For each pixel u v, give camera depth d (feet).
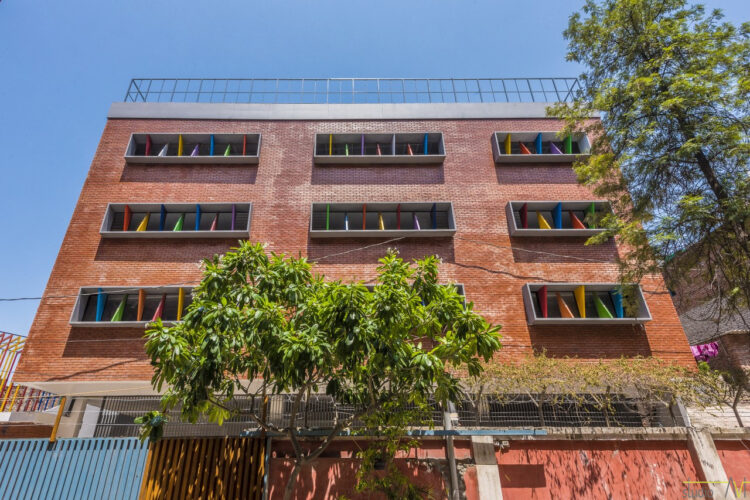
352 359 23.48
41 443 29.89
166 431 42.32
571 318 48.06
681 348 48.01
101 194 55.67
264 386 26.99
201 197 56.54
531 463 32.32
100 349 46.39
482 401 38.47
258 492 28.94
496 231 55.21
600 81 43.39
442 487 30.45
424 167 60.08
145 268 51.31
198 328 24.36
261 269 26.48
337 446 31.42
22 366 44.98
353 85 68.33
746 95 33.35
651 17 40.42
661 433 33.73
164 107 63.21
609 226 40.52
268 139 61.98
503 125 63.72
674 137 37.04
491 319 49.65
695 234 35.47
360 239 54.34
